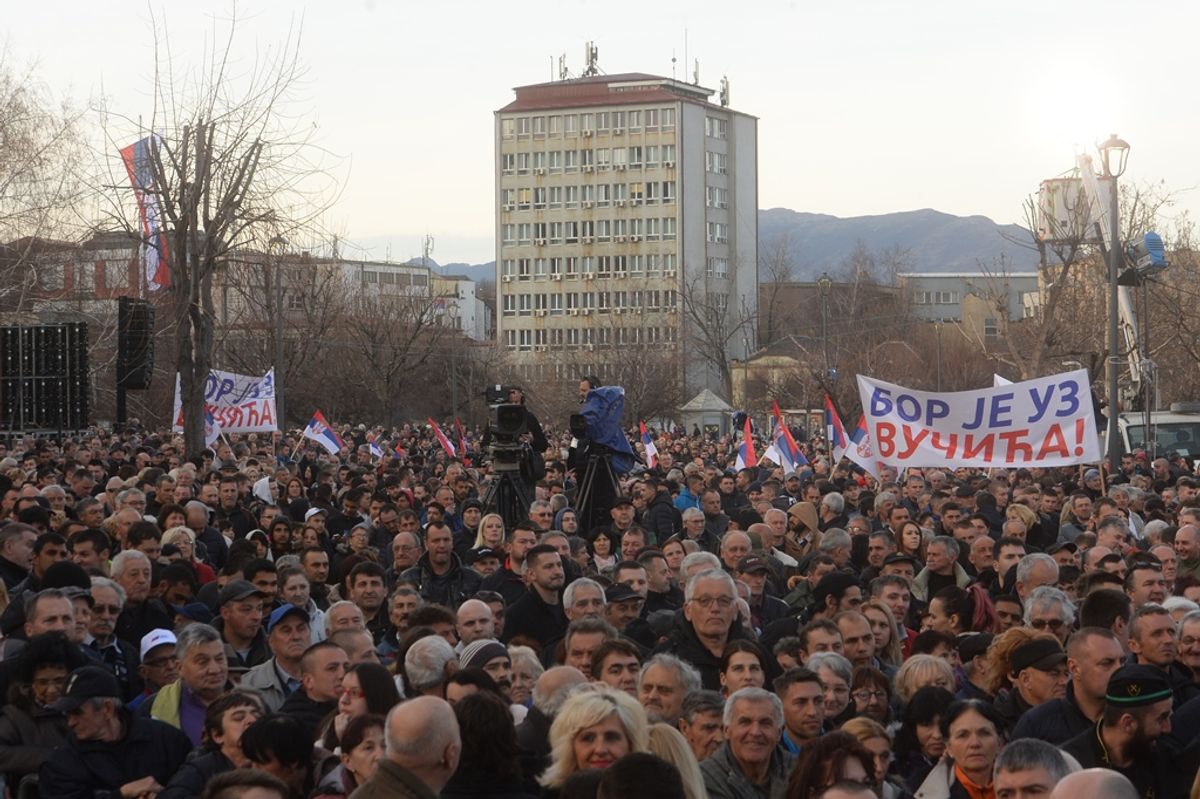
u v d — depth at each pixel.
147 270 40.53
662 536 19.94
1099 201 35.44
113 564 11.88
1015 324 75.38
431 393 86.12
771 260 146.25
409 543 15.23
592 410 20.55
